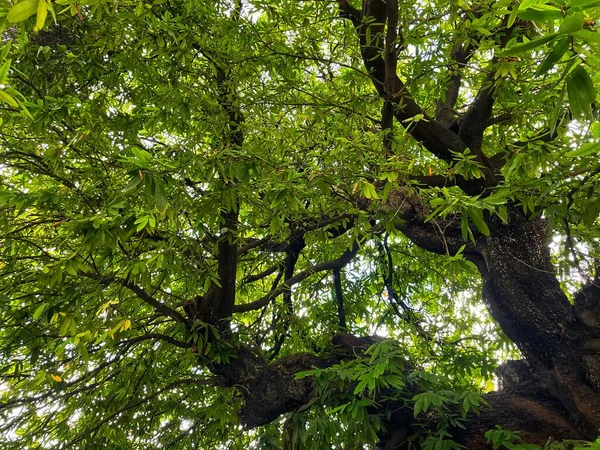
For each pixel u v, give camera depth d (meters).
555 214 3.01
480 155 4.27
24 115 3.40
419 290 7.98
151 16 3.86
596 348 3.65
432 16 4.31
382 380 3.66
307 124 4.76
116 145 4.30
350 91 4.71
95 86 4.77
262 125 4.64
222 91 4.57
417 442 4.06
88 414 5.66
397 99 4.23
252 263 6.82
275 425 5.85
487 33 3.13
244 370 5.14
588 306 3.75
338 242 6.55
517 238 4.20
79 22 4.07
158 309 4.78
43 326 4.40
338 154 3.44
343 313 6.70
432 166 3.58
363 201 4.39
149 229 3.16
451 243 4.60
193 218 3.94
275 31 4.75
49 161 3.98
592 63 1.30
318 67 5.31
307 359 4.93
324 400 4.09
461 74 4.41
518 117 3.93
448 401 3.57
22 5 1.37
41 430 5.11
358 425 3.90
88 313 4.07
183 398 6.17
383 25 4.01
